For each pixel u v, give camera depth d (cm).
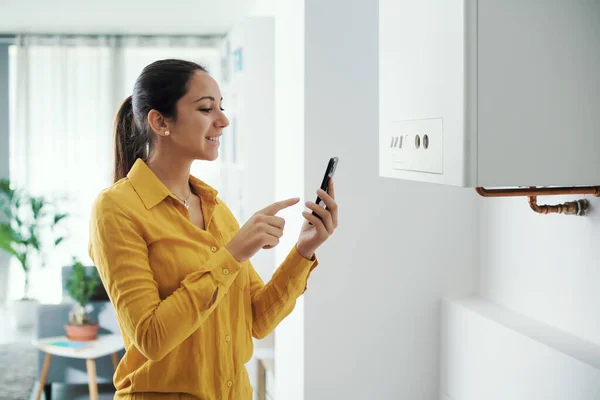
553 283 193
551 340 180
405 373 239
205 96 145
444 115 145
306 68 232
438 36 147
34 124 710
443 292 239
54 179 713
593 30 140
